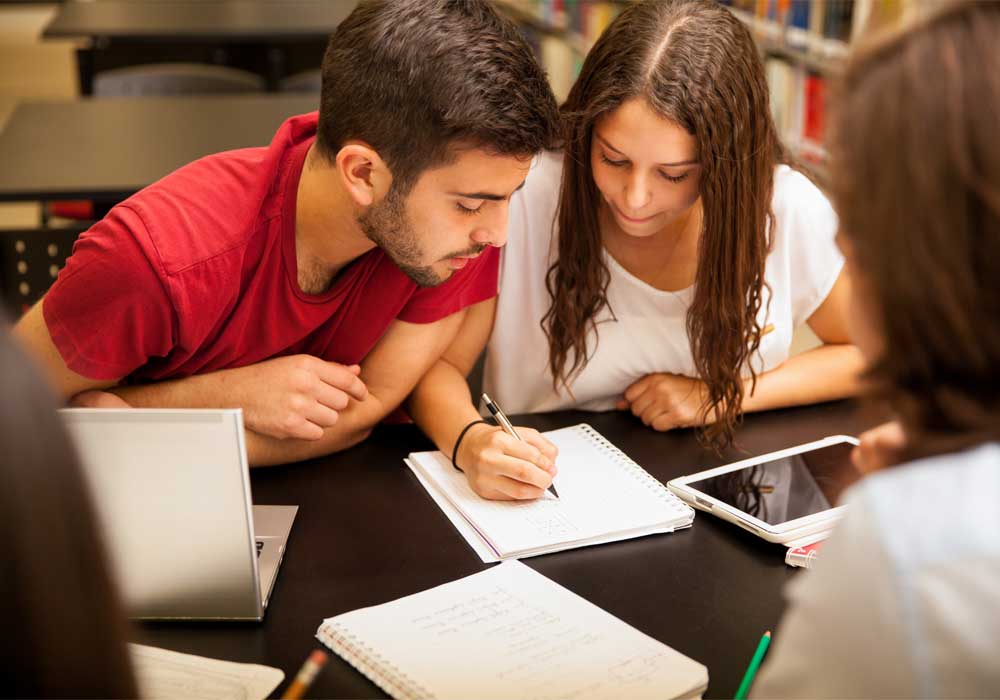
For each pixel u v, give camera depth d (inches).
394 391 60.2
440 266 51.4
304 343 59.3
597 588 46.0
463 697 37.5
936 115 23.7
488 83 46.0
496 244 50.3
